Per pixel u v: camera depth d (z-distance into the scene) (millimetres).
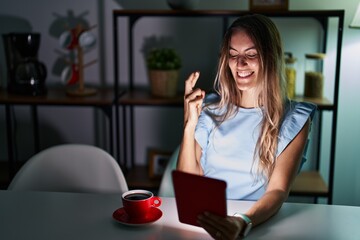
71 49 2721
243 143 1826
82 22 2844
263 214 1416
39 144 3033
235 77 1765
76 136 3008
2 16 2879
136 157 2980
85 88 2777
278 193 1555
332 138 2438
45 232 1360
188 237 1332
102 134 2990
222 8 2719
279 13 2369
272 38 1719
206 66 2807
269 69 1719
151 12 2447
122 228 1385
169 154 2795
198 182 1215
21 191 1681
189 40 2789
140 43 2824
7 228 1389
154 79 2588
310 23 2695
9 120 2666
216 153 1859
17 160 3053
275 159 1737
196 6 2502
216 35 2766
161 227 1391
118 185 1929
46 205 1556
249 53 1714
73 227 1393
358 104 2734
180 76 2838
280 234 1350
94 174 1976
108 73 2885
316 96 2572
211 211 1261
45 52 2904
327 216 1473
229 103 1880
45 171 1978
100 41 2850
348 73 2703
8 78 2725
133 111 2924
